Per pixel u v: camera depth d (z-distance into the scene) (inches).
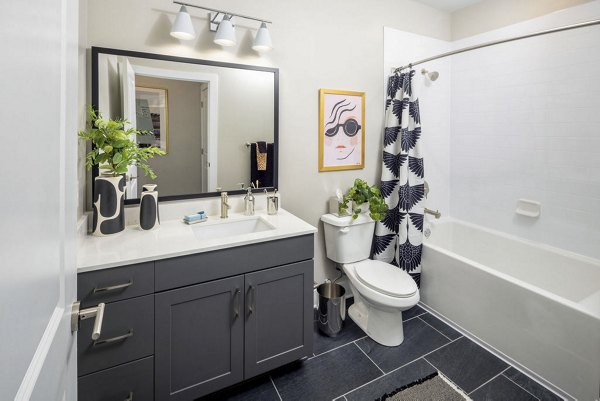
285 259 65.3
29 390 17.0
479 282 80.4
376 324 82.5
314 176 93.2
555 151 91.2
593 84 82.8
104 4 64.0
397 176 99.3
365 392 65.9
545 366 67.2
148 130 69.6
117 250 53.7
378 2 98.9
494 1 103.2
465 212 117.6
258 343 64.2
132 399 53.2
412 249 96.5
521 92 98.1
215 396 64.8
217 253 57.7
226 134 78.0
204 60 73.5
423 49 109.6
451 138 120.3
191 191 75.5
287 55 84.9
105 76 64.3
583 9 83.7
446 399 64.0
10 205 15.2
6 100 14.6
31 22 17.9
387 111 99.9
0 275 14.1
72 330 28.3
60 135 24.6
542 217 95.2
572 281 86.6
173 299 54.6
